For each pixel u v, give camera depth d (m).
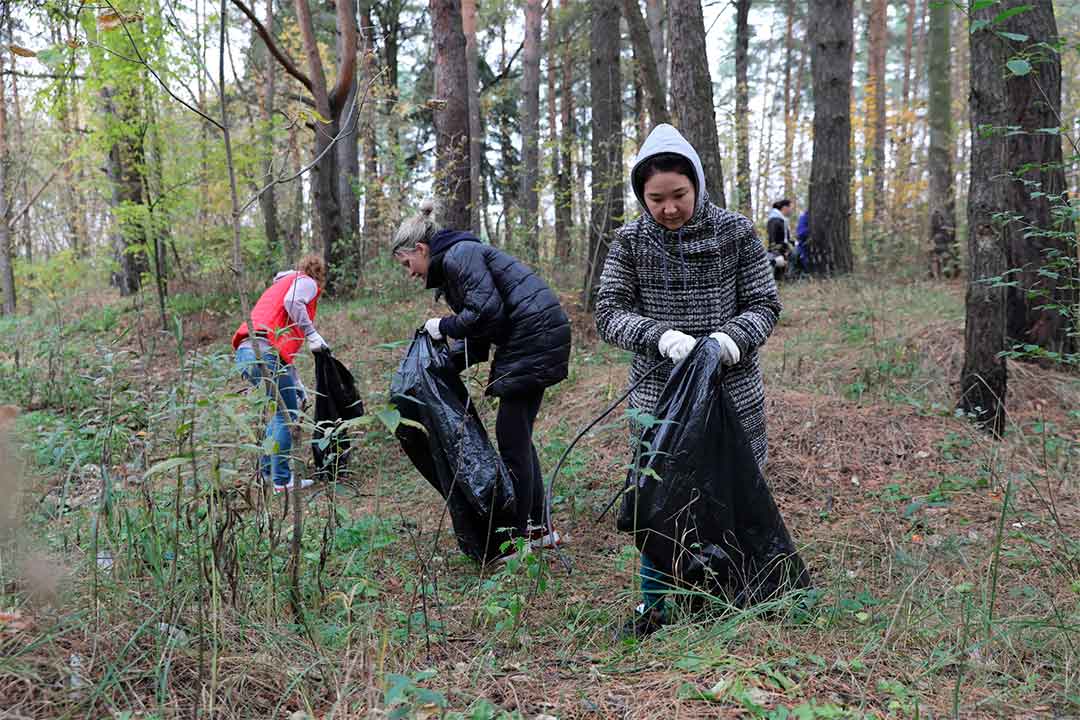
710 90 6.84
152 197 10.12
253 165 10.15
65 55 3.02
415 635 2.51
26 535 2.16
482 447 3.35
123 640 2.06
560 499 4.25
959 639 2.31
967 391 4.77
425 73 17.86
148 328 9.44
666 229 2.66
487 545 3.32
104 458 2.56
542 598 3.00
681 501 2.40
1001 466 4.16
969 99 4.62
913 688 2.07
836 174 10.79
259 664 2.08
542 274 9.40
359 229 12.97
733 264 2.69
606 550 3.63
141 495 2.58
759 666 2.11
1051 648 2.30
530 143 14.66
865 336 6.58
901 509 3.85
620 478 4.50
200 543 2.51
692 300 2.69
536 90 14.66
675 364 2.56
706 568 2.44
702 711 1.93
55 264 13.37
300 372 6.84
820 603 2.58
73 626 2.06
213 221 11.67
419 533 3.58
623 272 2.80
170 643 2.02
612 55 9.94
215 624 2.01
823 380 5.76
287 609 2.51
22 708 1.74
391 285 10.21
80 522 2.69
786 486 4.30
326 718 1.86
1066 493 3.83
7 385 6.19
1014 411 4.89
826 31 10.66
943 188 9.95
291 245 12.27
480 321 3.35
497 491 3.32
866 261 11.22
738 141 13.97
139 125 9.12
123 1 3.82
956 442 4.52
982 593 2.64
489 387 3.48
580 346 7.36
